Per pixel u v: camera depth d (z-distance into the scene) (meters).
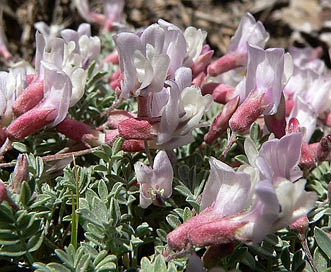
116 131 0.20
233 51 0.24
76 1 0.34
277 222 0.16
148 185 0.18
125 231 0.19
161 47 0.19
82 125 0.21
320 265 0.19
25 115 0.19
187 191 0.19
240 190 0.16
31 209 0.18
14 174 0.18
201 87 0.23
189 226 0.17
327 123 0.24
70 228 0.20
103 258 0.17
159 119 0.19
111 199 0.18
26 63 0.28
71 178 0.19
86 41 0.24
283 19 0.38
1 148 0.20
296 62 0.30
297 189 0.16
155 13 0.37
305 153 0.20
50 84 0.19
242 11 0.38
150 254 0.21
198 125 0.19
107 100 0.24
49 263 0.17
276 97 0.20
